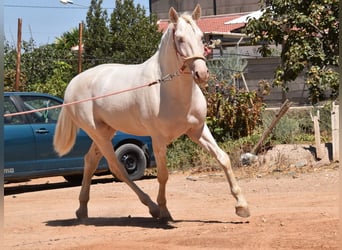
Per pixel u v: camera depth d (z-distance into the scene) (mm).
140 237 7281
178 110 7559
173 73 7477
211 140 7805
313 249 6141
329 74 14172
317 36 14719
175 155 15125
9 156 12125
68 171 12805
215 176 13242
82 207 9219
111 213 9719
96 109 8836
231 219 8250
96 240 7285
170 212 9227
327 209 8469
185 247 6555
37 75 23656
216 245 6562
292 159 13836
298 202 9383
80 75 9352
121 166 8930
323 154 13719
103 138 8914
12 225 8875
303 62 14203
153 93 7750
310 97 14938
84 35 30188
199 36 7223
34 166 12422
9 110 12391
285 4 14375
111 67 9016
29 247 7148
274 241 6570
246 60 23625
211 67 21156
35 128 12477
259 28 14766
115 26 30406
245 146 14766
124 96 8266
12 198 11969
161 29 32938
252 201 9836
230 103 16281
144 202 8586
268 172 13086
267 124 16000
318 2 14281
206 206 9766
